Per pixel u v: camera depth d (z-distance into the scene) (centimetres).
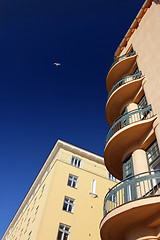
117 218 1109
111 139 1576
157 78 1562
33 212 2981
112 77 2230
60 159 3081
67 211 2588
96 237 2531
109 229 1188
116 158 1689
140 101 1786
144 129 1462
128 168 1501
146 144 1459
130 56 2025
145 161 1409
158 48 1697
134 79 1814
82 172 3078
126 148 1602
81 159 3256
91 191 2925
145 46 1911
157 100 1467
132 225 1117
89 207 2750
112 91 2028
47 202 2553
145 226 1067
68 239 2383
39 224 2386
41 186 3173
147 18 2039
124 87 1830
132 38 2220
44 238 2275
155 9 1934
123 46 2383
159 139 1295
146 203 1015
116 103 1973
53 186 2723
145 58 1839
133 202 1059
